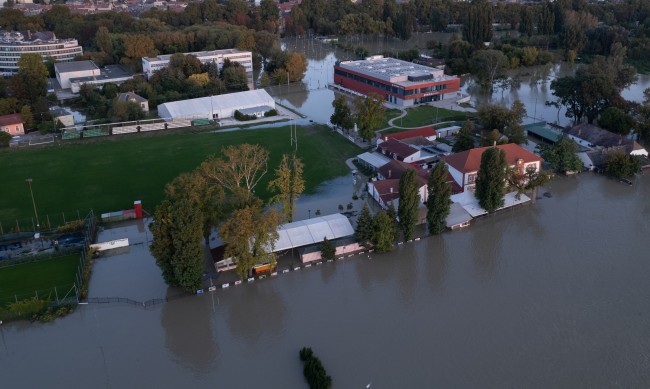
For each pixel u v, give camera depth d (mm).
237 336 78125
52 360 73562
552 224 106812
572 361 71562
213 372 71375
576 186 123750
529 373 69688
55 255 96375
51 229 104500
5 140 151375
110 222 108438
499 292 86562
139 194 119938
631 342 74750
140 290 88000
